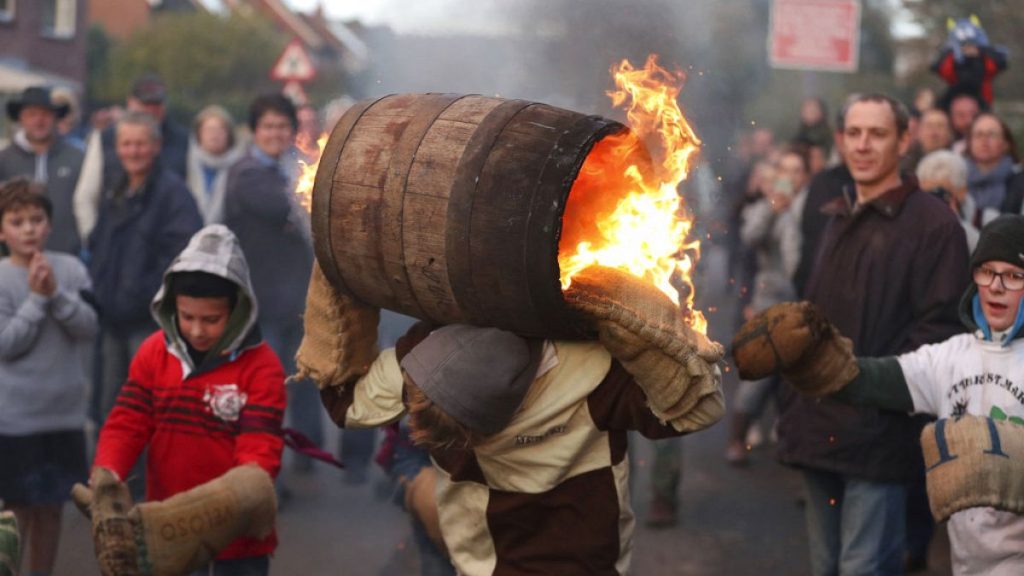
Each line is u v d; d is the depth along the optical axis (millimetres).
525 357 2695
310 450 3770
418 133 2637
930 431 3146
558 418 2768
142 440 3758
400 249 2635
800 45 13000
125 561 3061
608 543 2814
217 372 3697
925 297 3945
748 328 3352
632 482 6062
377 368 3020
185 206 6199
